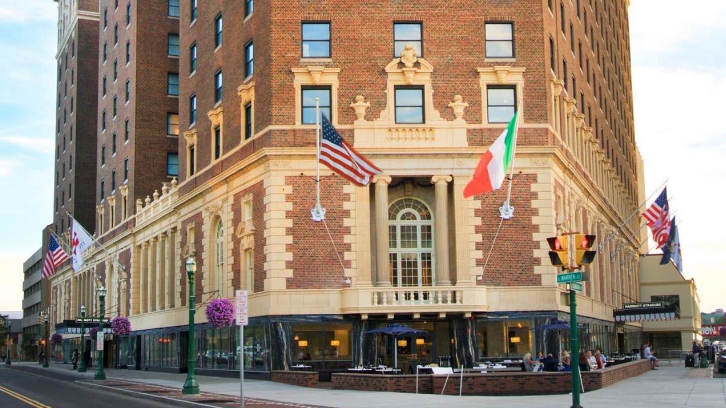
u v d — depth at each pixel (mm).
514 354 41906
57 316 105562
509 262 42531
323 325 42219
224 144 50312
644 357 67500
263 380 42344
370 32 44250
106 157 81938
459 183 42906
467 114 43594
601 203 61844
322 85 43906
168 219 61031
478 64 44094
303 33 44312
